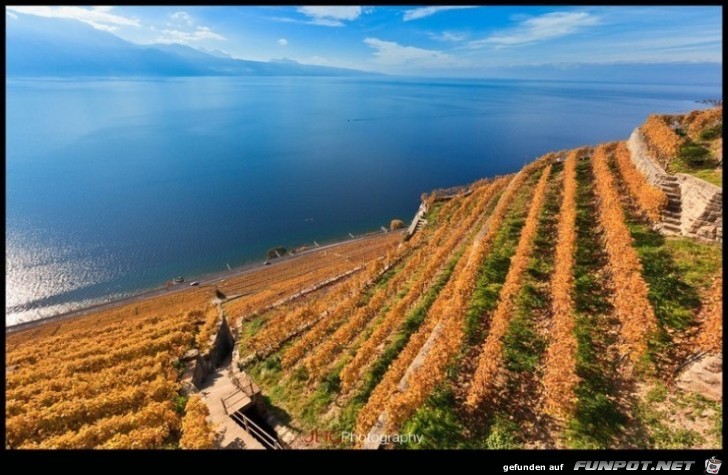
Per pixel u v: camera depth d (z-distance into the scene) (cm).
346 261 5141
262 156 16600
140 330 2659
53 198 10719
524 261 2042
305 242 7469
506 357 1476
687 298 1454
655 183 2219
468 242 2788
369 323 2250
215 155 16775
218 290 4722
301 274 5009
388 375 1593
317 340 2223
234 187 12000
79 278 6106
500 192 3634
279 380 1955
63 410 1562
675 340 1307
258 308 3338
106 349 2317
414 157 16025
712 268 1541
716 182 1823
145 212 9594
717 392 1097
